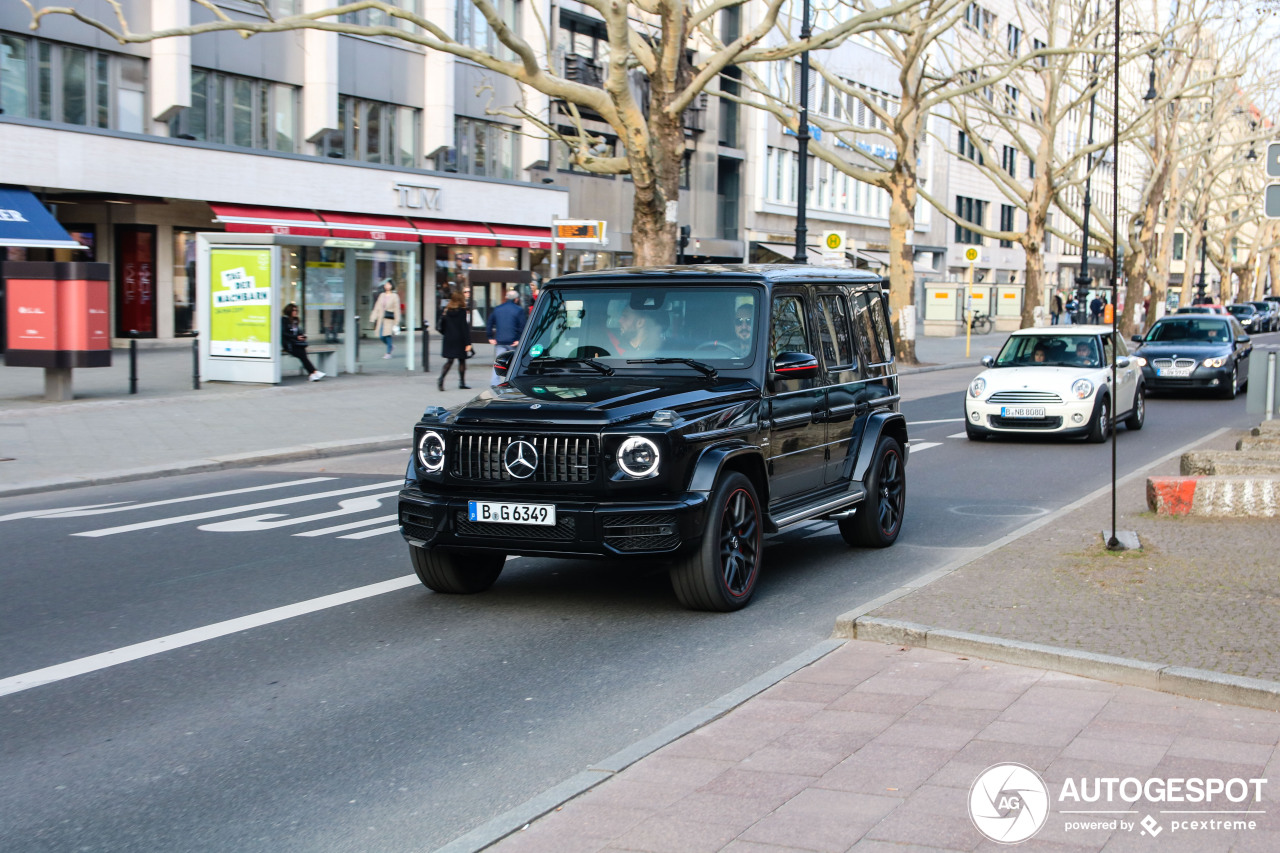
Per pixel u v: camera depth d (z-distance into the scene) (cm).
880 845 383
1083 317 4519
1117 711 507
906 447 1001
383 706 559
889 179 3281
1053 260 8444
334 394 2158
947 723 497
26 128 2608
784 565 884
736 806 418
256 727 530
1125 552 824
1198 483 984
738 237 5378
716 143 5094
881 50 5984
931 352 4106
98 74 2855
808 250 5562
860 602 761
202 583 818
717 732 497
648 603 758
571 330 816
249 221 3066
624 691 578
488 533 688
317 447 1541
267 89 3300
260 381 2228
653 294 813
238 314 2234
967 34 5234
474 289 3747
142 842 414
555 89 1889
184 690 584
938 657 596
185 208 3112
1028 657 576
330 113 3391
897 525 975
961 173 7206
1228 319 2512
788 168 5638
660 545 671
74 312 1853
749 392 754
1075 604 672
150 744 510
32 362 1853
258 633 688
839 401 886
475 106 3941
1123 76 5009
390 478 1353
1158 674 536
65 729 529
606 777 451
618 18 1820
